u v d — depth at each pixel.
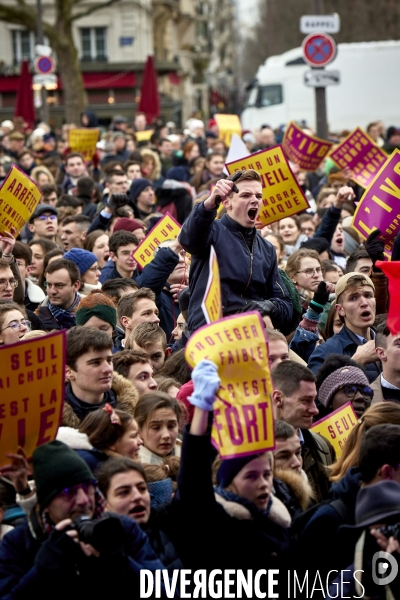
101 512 6.34
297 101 48.62
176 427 7.98
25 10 45.56
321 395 9.12
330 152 18.08
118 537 5.96
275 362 8.88
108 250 14.20
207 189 18.41
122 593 6.09
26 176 12.54
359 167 17.06
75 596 6.01
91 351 8.29
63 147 30.38
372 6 66.75
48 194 18.19
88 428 7.36
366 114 45.09
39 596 6.03
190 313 9.31
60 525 6.02
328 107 45.28
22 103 39.59
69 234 15.27
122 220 14.50
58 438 7.21
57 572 5.98
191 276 9.38
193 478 6.31
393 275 8.94
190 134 33.03
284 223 16.23
